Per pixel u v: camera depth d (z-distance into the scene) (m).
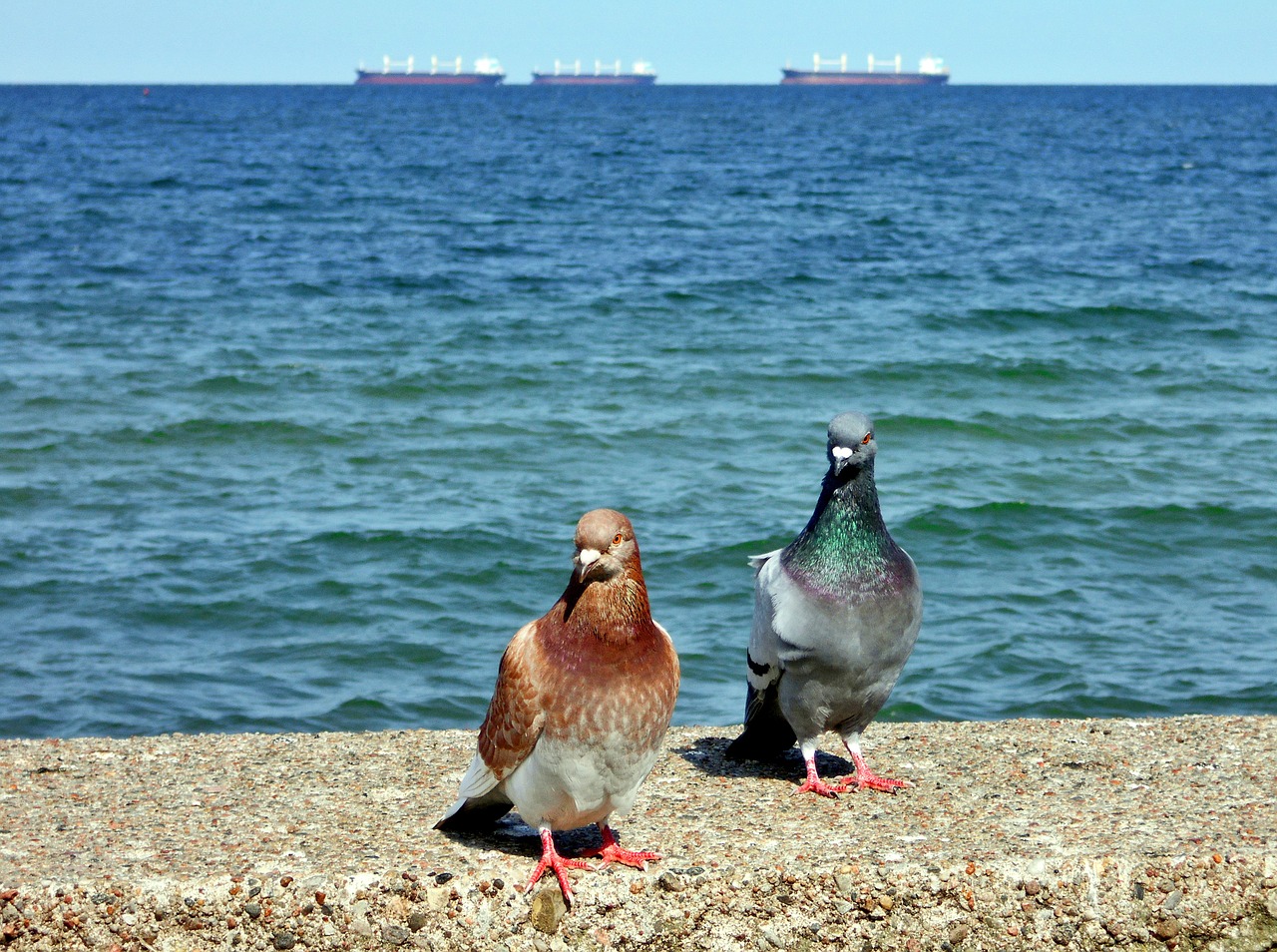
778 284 26.48
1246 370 18.73
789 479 13.52
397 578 10.67
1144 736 5.96
